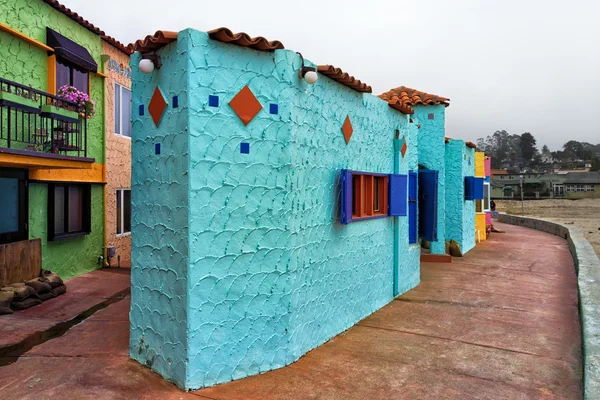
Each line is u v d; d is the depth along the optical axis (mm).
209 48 4578
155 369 4957
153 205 5043
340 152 6418
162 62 4863
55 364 5141
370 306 7441
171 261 4750
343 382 4762
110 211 12281
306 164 5496
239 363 4820
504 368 5180
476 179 15289
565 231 18953
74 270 10703
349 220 6391
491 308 7781
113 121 12328
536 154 130000
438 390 4605
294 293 5250
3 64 8297
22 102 7492
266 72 4918
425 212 10164
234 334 4789
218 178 4637
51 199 9734
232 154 4711
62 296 8609
